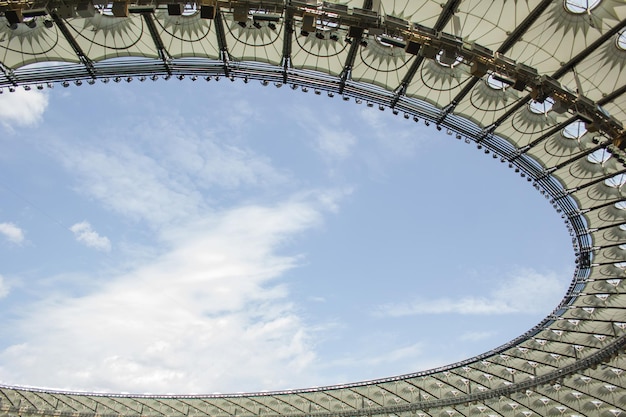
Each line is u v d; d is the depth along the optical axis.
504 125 23.08
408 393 45.28
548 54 19.02
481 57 17.27
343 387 46.22
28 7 14.62
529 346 36.12
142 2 14.97
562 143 23.28
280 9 15.69
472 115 22.88
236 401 53.12
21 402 55.69
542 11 17.30
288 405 52.31
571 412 40.12
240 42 19.95
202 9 15.14
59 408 57.47
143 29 19.03
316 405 51.00
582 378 36.91
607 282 29.69
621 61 18.58
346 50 20.09
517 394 41.66
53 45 19.03
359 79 21.36
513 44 18.72
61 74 20.09
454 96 21.94
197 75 21.14
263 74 21.30
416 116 23.03
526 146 23.94
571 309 32.06
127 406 57.00
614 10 16.78
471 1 17.23
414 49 16.88
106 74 20.42
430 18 18.16
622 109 20.47
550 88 17.89
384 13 18.00
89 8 14.59
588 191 25.36
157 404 55.94
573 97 18.06
